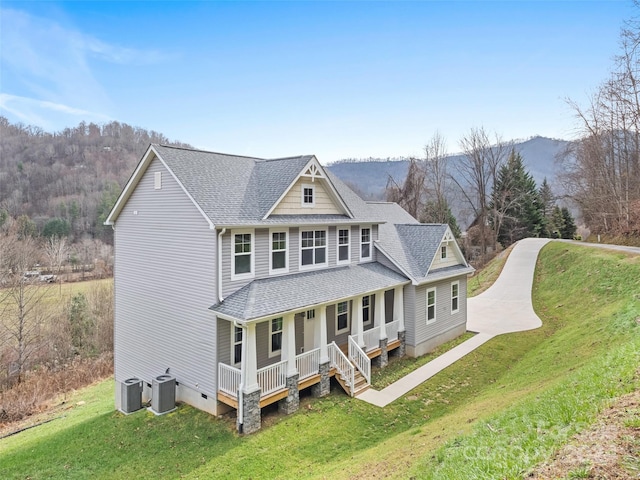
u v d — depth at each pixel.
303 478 8.88
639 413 5.49
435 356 18.41
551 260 33.38
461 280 21.92
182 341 13.82
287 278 14.64
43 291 31.30
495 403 10.21
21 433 15.52
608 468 4.39
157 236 14.73
